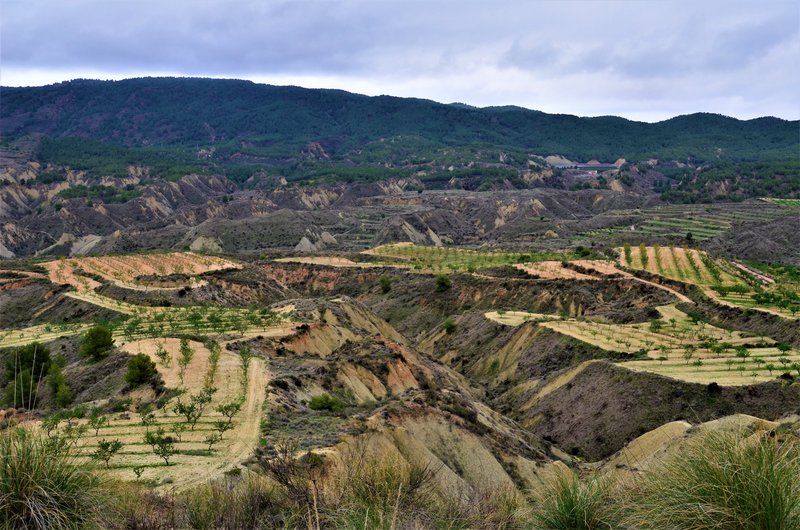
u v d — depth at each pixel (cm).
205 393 6762
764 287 15662
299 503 2028
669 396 8481
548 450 8006
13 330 13150
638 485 1916
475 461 6109
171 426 5781
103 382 8300
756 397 8175
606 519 1891
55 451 1886
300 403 7000
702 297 13988
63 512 1736
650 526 1623
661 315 13088
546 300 15362
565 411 9356
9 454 1764
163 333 11106
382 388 8762
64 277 17875
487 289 16575
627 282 15350
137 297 15688
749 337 11106
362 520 1764
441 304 16938
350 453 3256
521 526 2027
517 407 10369
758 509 1466
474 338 13812
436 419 6462
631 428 8269
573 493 1967
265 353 9419
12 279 17575
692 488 1570
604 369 9606
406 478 2177
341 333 11931
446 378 10625
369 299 19000
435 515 2014
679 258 18162
